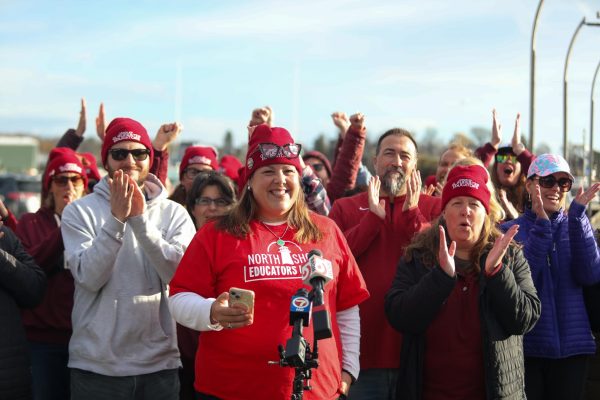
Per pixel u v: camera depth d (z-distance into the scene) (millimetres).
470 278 4137
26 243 5531
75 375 4273
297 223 3807
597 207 7180
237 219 3768
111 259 4047
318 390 3604
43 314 5215
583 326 4809
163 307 4375
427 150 32125
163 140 5961
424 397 4129
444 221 4305
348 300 3938
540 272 4797
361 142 6414
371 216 4738
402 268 4281
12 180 23734
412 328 4016
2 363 4402
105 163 4598
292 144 3787
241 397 3574
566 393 4773
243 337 3578
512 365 4020
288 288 3609
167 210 4574
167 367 4348
